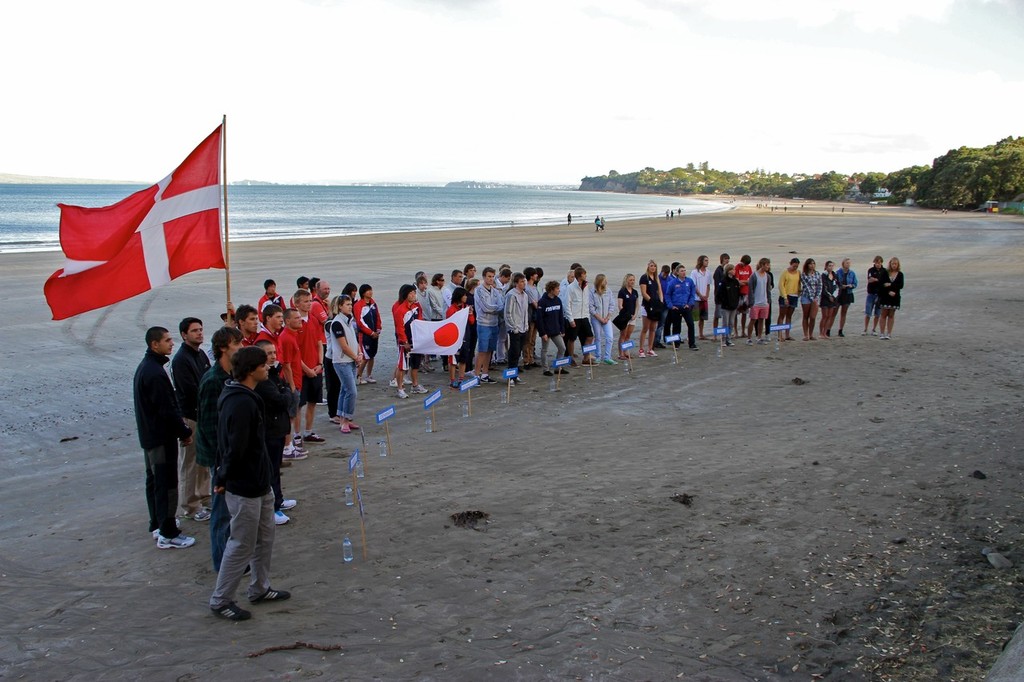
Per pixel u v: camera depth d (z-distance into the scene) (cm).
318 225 8012
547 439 1034
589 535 707
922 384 1355
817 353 1661
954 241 5481
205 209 827
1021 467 904
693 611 574
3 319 1970
